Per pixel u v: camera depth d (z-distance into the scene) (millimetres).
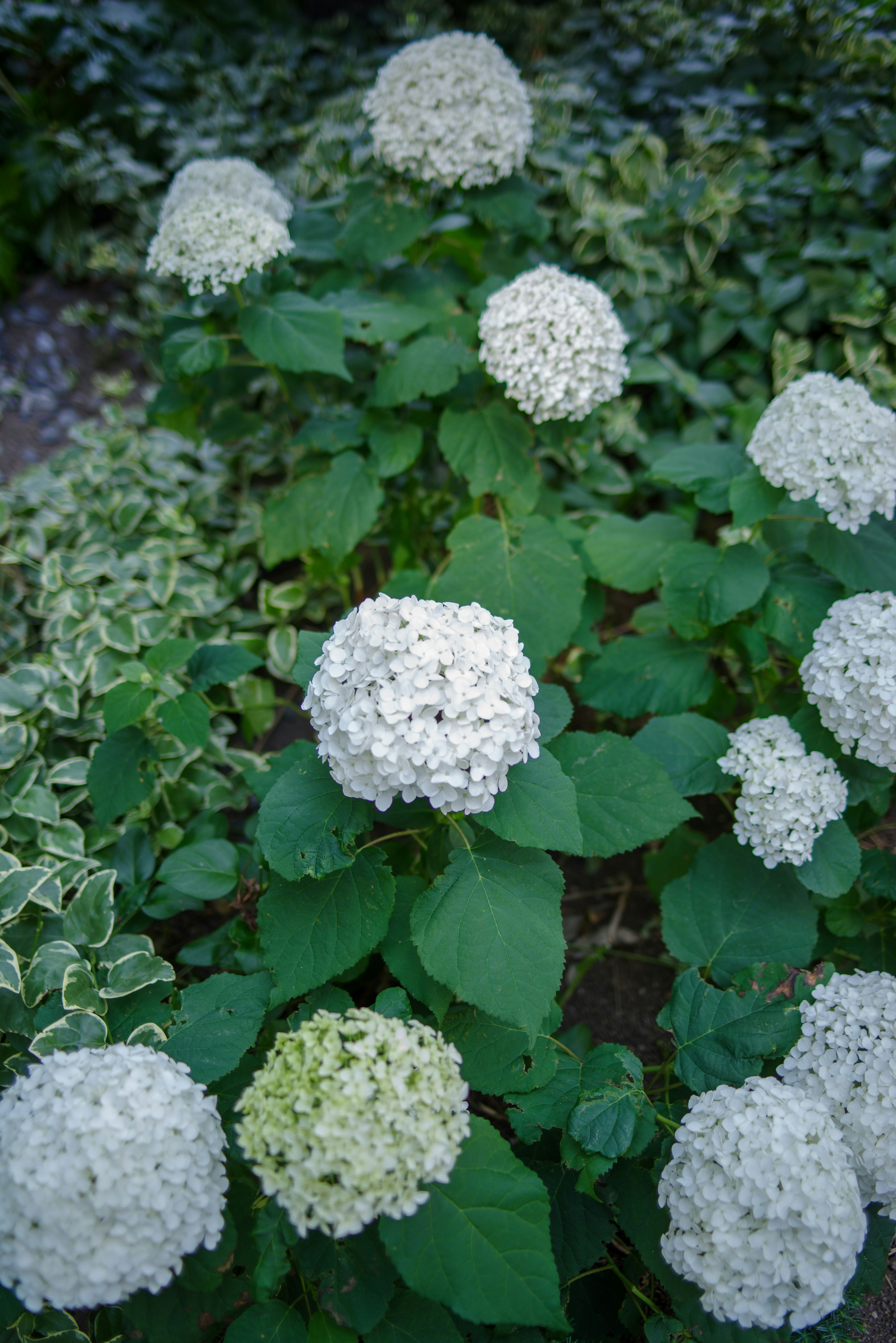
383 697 1762
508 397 2797
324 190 4402
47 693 3148
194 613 3510
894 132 3902
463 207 3213
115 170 4703
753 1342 1795
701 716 2861
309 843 1915
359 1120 1594
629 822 2225
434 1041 1787
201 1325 1979
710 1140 1805
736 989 2135
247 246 2783
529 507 2908
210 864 2393
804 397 2445
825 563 2568
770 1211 1666
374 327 3041
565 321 2633
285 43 5273
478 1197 1704
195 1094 1756
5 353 4734
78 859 2658
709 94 4348
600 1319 2129
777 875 2412
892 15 4020
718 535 3703
